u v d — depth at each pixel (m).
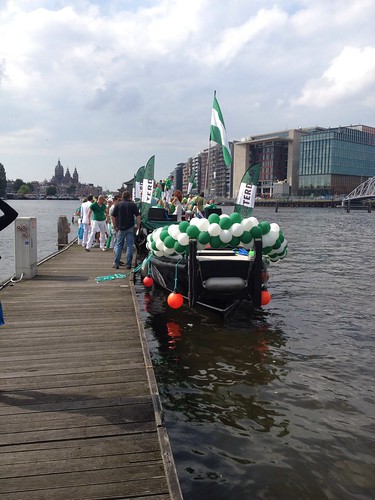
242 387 5.70
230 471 4.04
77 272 11.23
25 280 10.11
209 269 8.10
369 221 61.03
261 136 175.00
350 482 3.90
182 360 6.59
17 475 3.13
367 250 23.09
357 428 4.75
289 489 3.81
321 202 135.88
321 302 10.37
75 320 6.90
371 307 9.91
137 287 11.43
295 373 6.14
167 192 21.66
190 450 4.36
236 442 4.49
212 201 15.00
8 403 4.18
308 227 46.31
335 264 17.30
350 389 5.66
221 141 13.91
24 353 5.46
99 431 3.70
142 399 4.27
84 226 16.89
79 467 3.23
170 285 9.45
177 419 4.93
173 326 8.23
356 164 153.75
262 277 8.64
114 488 3.02
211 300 8.55
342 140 148.50
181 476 3.97
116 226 11.72
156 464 3.27
